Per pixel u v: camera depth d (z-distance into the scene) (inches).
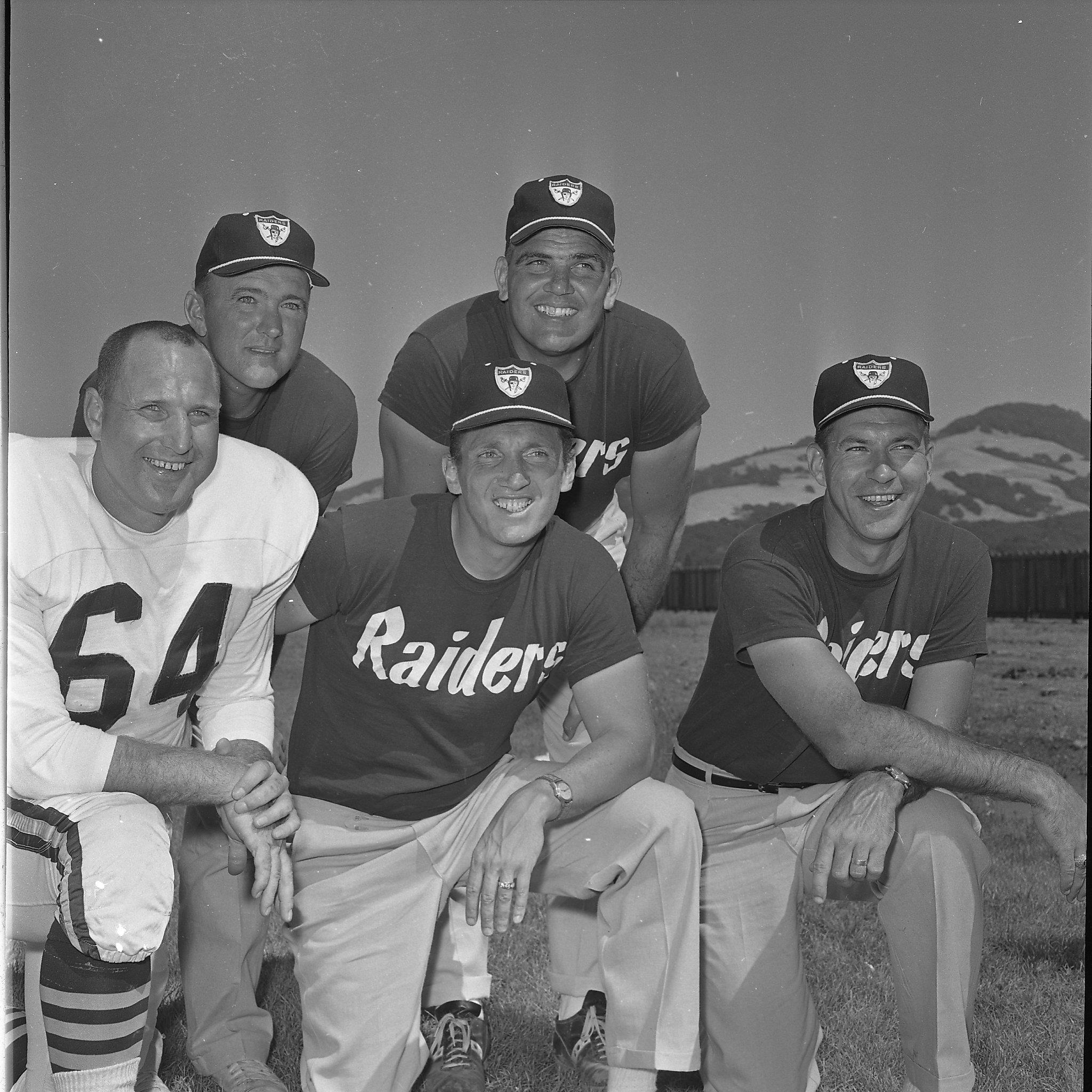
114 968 53.2
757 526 68.3
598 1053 63.0
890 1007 71.8
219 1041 61.0
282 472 62.4
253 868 60.7
